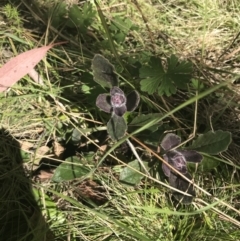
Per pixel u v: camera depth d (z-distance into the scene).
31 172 0.41
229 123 0.44
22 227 0.40
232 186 0.38
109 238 0.38
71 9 0.47
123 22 0.48
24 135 0.43
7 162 0.42
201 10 0.51
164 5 0.51
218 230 0.38
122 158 0.41
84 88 0.41
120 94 0.37
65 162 0.40
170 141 0.37
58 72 0.45
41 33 0.48
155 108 0.42
